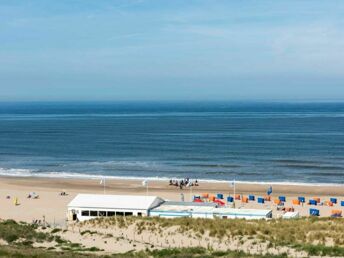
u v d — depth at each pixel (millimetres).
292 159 143000
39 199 88000
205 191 95312
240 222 46781
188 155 154125
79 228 51438
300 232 41688
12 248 38188
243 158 146125
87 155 158375
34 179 113125
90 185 103938
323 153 155500
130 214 67688
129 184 104688
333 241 39000
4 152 168375
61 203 84062
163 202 71438
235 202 84250
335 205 82500
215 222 46781
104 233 47125
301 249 36781
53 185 104438
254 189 98062
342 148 166875
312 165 131375
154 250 39188
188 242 41844
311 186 101688
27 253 35125
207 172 121750
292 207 79375
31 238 44969
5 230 47125
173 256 35688
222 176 115875
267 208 78750
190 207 67562
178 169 126750
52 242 43969
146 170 125750
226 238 41906
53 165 137250
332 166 129500
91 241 44000
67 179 112562
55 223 65688
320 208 80188
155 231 46219
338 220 47094
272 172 121062
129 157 151875
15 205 82625
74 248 41344
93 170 127125
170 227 46531
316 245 37594
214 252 37062
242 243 40094
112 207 68438
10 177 116312
